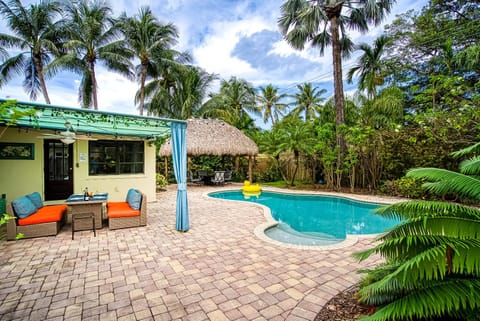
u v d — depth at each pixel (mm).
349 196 9805
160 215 6754
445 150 8258
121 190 8148
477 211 1779
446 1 12000
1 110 2158
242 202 8750
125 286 2967
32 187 6988
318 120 14156
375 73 14008
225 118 18266
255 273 3336
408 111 13414
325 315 2414
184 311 2490
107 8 14773
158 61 15922
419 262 1484
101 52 14297
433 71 12562
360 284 2799
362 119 12828
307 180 14156
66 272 3322
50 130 6969
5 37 12922
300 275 3289
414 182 8898
